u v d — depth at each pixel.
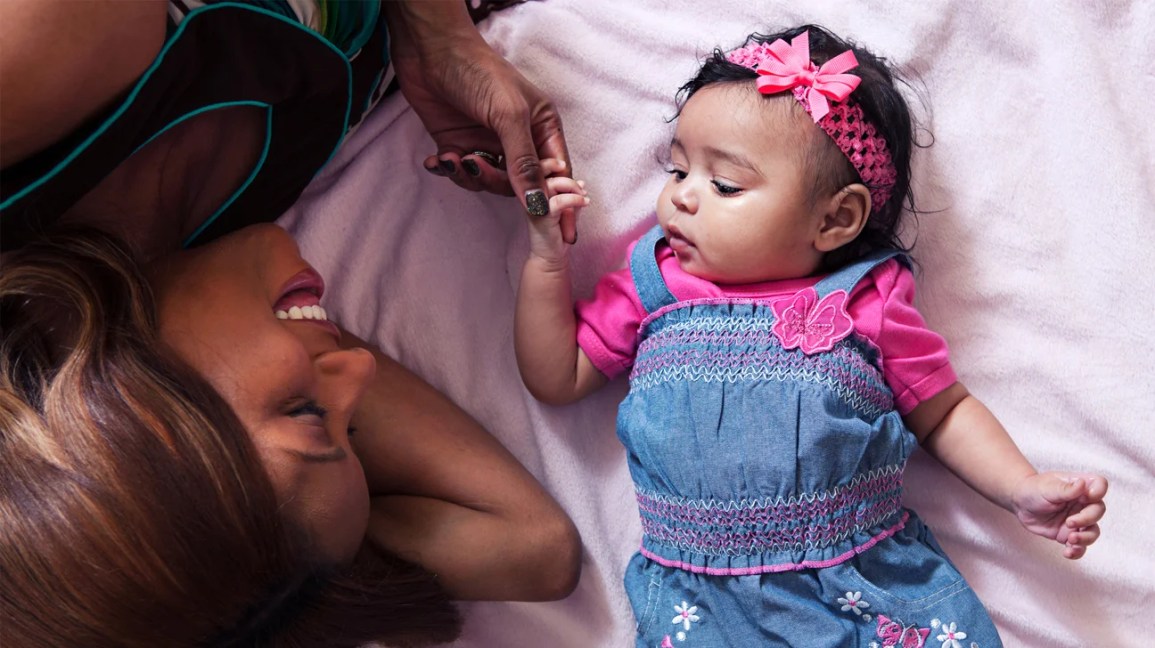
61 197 0.73
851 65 0.95
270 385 0.72
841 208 0.99
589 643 1.10
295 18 0.84
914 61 1.10
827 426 0.93
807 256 1.00
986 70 1.10
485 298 1.14
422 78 1.02
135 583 0.61
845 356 0.96
